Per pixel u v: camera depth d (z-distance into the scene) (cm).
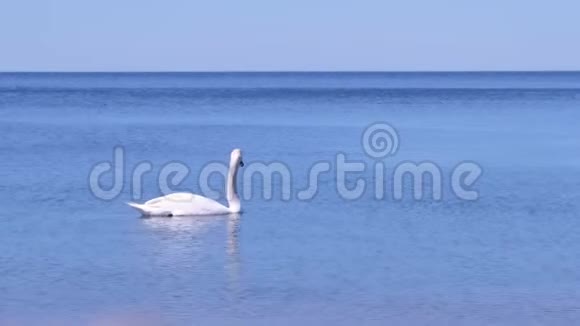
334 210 3250
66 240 2708
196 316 1956
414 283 2231
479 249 2617
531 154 5262
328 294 2131
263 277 2269
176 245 2630
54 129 7256
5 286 2194
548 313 1998
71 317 1955
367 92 17900
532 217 3131
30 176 4181
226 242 2675
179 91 18050
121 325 1900
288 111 10212
